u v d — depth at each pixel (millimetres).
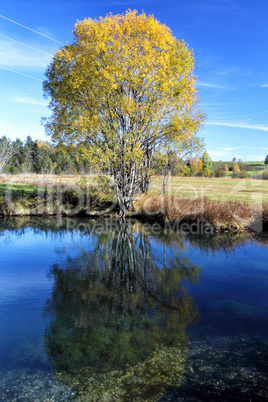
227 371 4113
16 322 5801
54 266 9656
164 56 16516
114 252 11531
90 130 17688
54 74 18203
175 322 5734
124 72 16250
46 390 3787
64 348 4840
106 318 5949
